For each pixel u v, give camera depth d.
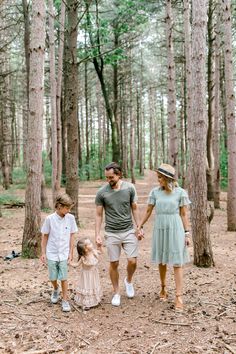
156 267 7.29
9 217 13.83
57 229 5.11
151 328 4.58
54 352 3.99
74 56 10.94
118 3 16.25
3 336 4.34
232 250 8.70
